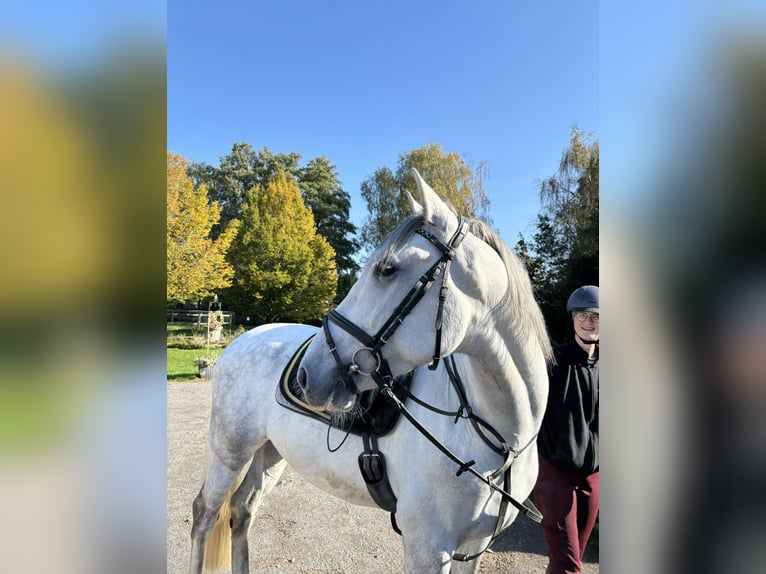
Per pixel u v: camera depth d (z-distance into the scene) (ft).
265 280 50.47
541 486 6.40
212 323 45.42
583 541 6.50
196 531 7.39
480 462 4.86
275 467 8.32
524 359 4.73
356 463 5.79
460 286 4.43
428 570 4.83
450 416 5.10
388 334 4.32
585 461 6.26
